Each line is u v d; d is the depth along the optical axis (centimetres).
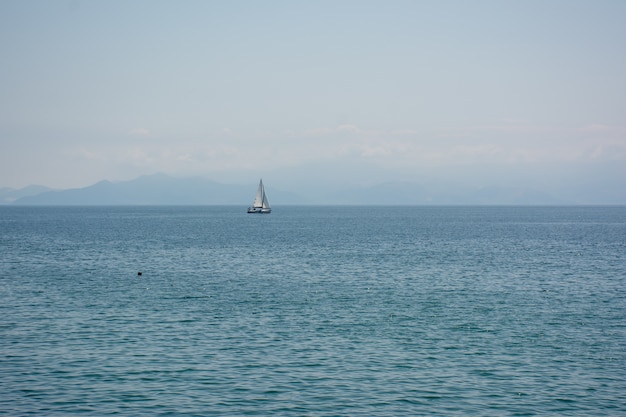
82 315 5347
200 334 4666
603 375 3716
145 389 3450
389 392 3431
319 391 3441
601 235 17450
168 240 14925
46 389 3434
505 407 3238
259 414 3125
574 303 6009
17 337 4531
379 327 4919
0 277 7850
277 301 6100
